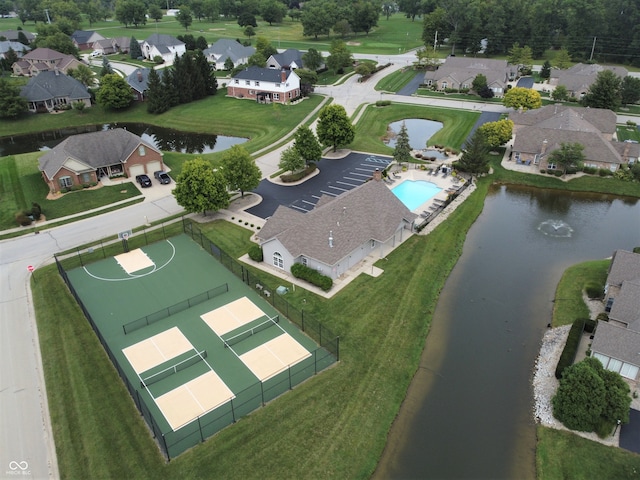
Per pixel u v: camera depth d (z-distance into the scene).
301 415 33.09
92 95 114.12
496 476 30.25
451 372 38.09
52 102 107.25
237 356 38.22
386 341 40.22
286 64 130.50
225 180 59.50
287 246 47.56
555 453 31.17
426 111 102.56
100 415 33.06
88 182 68.62
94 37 172.38
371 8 180.00
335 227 48.91
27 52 149.00
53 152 70.00
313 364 37.41
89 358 38.09
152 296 45.44
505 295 47.25
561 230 59.25
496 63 120.31
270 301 44.69
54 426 32.41
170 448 30.58
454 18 151.25
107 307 43.94
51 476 29.20
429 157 79.06
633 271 42.16
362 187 54.56
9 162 76.12
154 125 103.25
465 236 57.47
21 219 58.06
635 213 63.38
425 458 31.20
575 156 70.12
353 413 33.53
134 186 69.00
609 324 36.72
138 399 32.75
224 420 32.56
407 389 36.31
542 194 68.75
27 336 40.75
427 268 50.16
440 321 43.66
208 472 29.20
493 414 34.50
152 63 148.88
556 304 45.56
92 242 54.81
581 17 138.75
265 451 30.56
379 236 50.56
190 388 35.16
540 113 86.75
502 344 41.09
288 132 91.62
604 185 69.50
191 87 111.56
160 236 55.94
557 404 33.19
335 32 180.25
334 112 77.94
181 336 40.41
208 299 45.12
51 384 35.72
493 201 66.75
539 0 162.62
